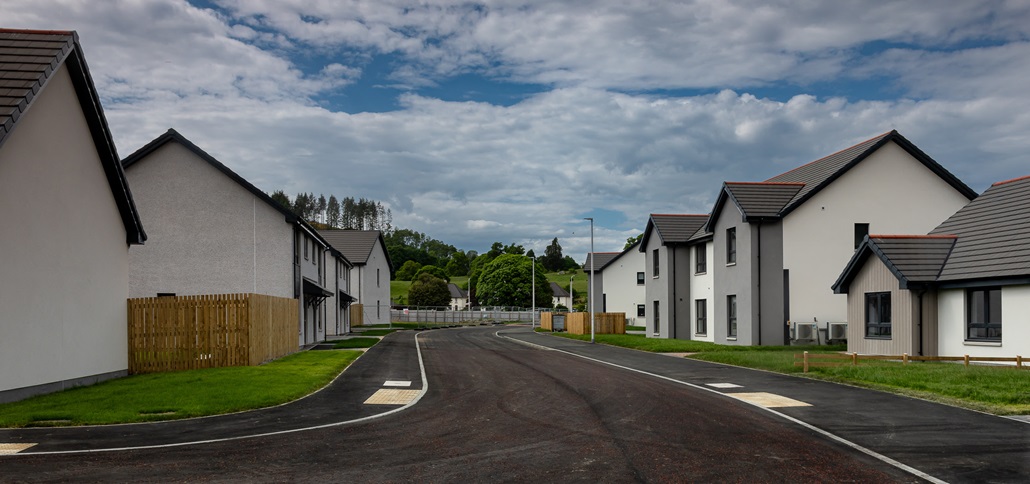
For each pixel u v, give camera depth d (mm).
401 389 16875
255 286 29844
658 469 8734
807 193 30750
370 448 9984
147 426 11727
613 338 39844
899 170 31453
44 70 14352
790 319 30828
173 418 12477
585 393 15969
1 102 13328
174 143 30047
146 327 20156
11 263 14039
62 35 15625
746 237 31312
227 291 29734
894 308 23328
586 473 8547
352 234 67250
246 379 17438
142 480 8148
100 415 12469
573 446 10102
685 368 22016
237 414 13016
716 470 8680
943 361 21297
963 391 14516
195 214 29922
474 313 88938
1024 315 19781
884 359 21656
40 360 15000
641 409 13516
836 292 26250
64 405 13500
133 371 19938
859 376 17719
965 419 12000
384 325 69562
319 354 26812
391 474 8500
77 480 8117
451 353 29219
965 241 23031
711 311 36281
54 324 15578
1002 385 15094
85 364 17047
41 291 15109
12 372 14047
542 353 29438
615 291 67750
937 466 8812
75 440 10500
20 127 14391
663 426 11664
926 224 31391
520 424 11938
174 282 29688
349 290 60844
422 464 9016
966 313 21672
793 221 31000
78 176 16781
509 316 92562
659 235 39406
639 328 62312
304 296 33656
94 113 17094
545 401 14734
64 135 16156
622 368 22156
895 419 12102
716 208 34156
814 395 15258
